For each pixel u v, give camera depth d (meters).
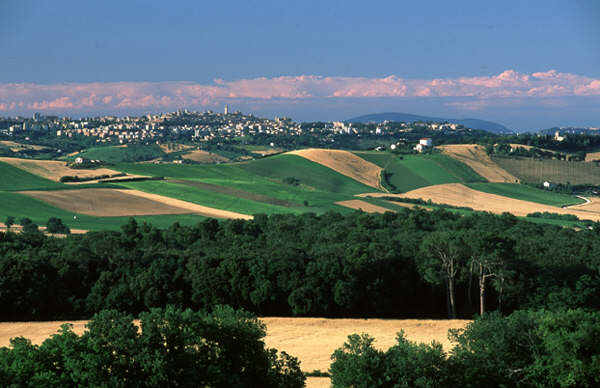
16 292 79.69
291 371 42.25
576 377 38.41
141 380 34.53
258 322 42.22
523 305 90.38
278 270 87.06
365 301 89.25
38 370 34.28
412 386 38.12
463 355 42.22
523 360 42.53
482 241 85.50
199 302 87.88
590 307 84.75
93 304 84.75
